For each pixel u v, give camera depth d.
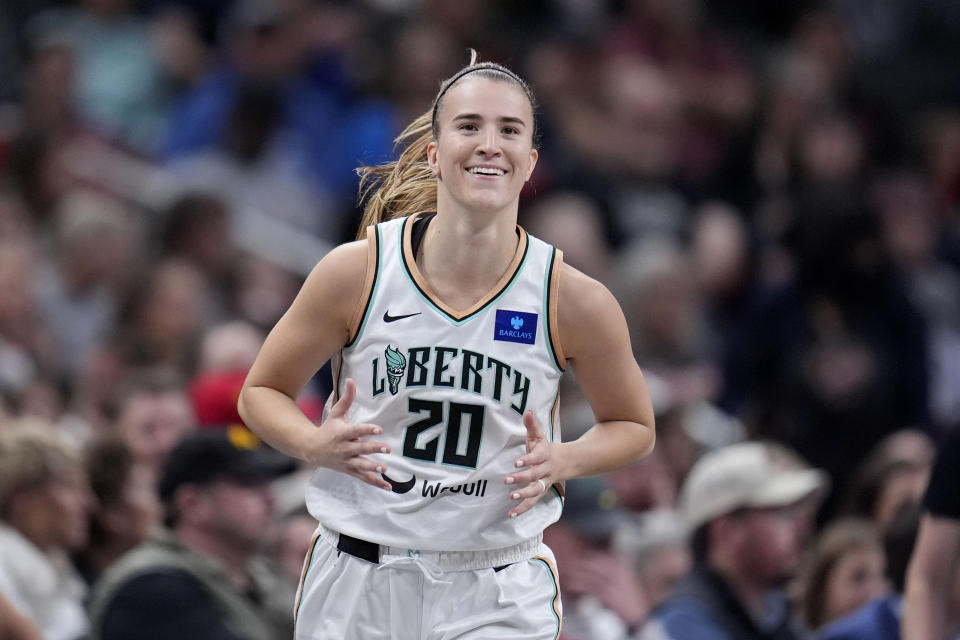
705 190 36.00
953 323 33.12
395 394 10.83
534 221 30.36
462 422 10.83
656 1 38.16
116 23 34.44
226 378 17.97
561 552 16.88
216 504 15.42
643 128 35.94
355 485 11.10
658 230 33.06
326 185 32.03
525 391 10.91
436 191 12.07
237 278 27.27
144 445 19.48
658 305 26.84
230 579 15.50
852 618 16.81
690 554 18.42
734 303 32.41
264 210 30.53
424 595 10.95
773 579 17.84
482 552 11.02
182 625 14.81
